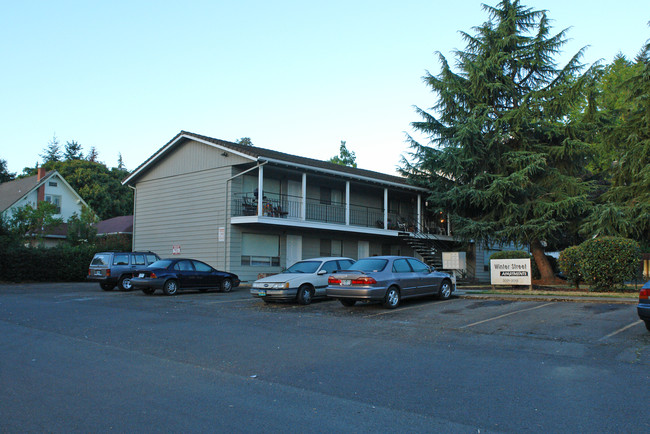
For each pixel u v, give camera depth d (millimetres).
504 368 7297
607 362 7551
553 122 26297
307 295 15539
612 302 13453
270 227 25031
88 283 27156
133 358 8297
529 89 27469
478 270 33188
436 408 5559
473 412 5398
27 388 6484
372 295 13336
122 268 21422
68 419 5273
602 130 25422
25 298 17953
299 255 27094
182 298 17828
